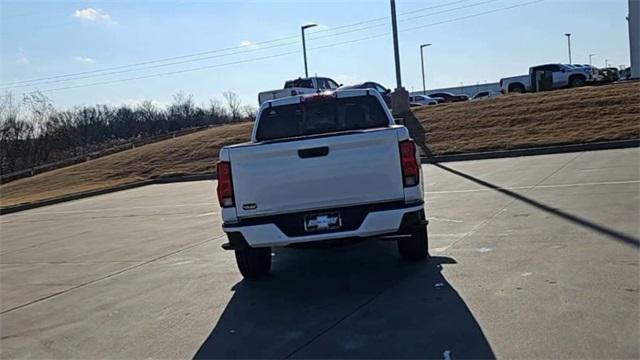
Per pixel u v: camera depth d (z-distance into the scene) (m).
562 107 26.47
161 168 29.69
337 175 6.46
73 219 17.05
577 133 21.75
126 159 33.34
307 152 6.48
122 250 10.86
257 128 8.60
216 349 5.29
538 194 11.75
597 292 5.65
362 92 8.48
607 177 12.83
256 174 6.55
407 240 7.43
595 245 7.35
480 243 8.21
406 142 6.45
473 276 6.65
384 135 6.43
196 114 67.31
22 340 6.11
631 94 26.22
